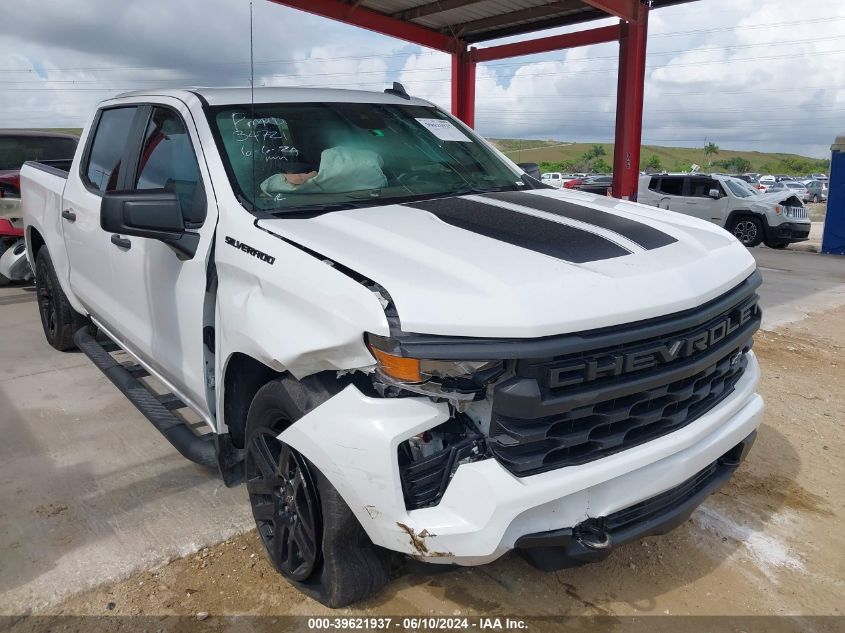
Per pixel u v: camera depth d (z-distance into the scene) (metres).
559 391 2.08
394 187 3.26
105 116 4.27
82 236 4.27
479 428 2.17
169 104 3.48
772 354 6.18
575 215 2.89
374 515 2.16
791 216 15.44
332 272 2.27
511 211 2.88
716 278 2.57
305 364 2.30
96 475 3.62
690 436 2.41
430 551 2.11
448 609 2.62
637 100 11.34
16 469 3.69
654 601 2.71
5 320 6.75
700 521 3.31
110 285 3.95
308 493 2.41
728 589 2.80
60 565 2.85
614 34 11.23
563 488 2.11
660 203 17.20
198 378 3.06
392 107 3.81
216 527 3.13
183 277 3.06
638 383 2.20
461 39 13.09
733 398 2.71
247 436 2.77
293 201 2.96
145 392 3.92
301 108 3.44
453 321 2.04
